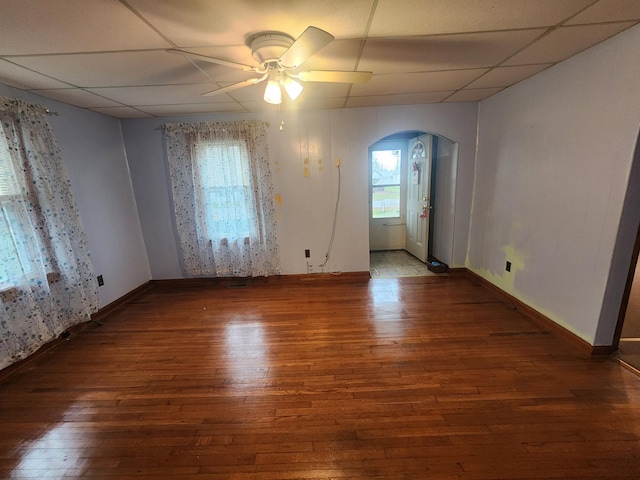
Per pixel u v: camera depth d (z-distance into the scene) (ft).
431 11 4.95
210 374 7.34
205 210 12.71
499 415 5.73
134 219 12.94
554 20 5.42
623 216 6.46
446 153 13.33
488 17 5.22
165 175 12.79
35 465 5.12
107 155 11.49
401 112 11.98
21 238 7.60
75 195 9.93
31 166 8.02
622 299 6.93
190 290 13.10
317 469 4.86
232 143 12.15
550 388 6.35
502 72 8.30
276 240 13.37
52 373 7.57
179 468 4.97
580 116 7.23
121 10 4.55
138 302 11.97
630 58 5.97
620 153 6.37
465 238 13.20
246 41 5.76
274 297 11.96
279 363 7.66
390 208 17.80
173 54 6.22
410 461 4.92
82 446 5.45
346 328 9.25
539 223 8.84
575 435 5.23
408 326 9.20
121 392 6.82
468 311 10.00
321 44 4.87
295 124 12.27
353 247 13.44
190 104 10.32
